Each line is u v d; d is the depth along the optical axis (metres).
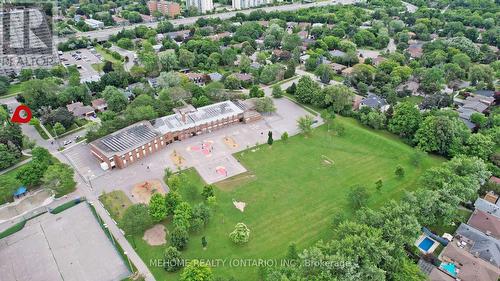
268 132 172.00
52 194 131.38
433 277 94.50
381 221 102.19
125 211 117.25
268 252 105.81
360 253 89.31
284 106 198.50
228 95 195.75
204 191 124.38
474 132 167.50
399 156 151.38
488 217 113.94
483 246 103.94
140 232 113.25
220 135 170.62
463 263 98.75
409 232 100.00
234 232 107.50
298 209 123.31
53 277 99.38
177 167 146.38
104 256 105.38
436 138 148.50
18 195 130.75
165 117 173.25
